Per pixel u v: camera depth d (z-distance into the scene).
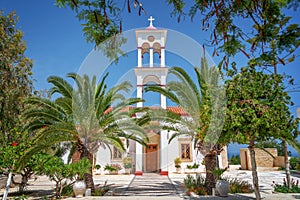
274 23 3.34
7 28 14.19
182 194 11.02
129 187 13.26
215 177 10.90
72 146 12.45
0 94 13.15
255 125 5.96
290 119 6.40
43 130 9.59
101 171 19.48
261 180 16.02
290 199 9.25
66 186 11.44
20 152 9.21
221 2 3.27
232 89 6.40
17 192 11.68
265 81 6.46
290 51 3.51
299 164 20.00
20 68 14.66
